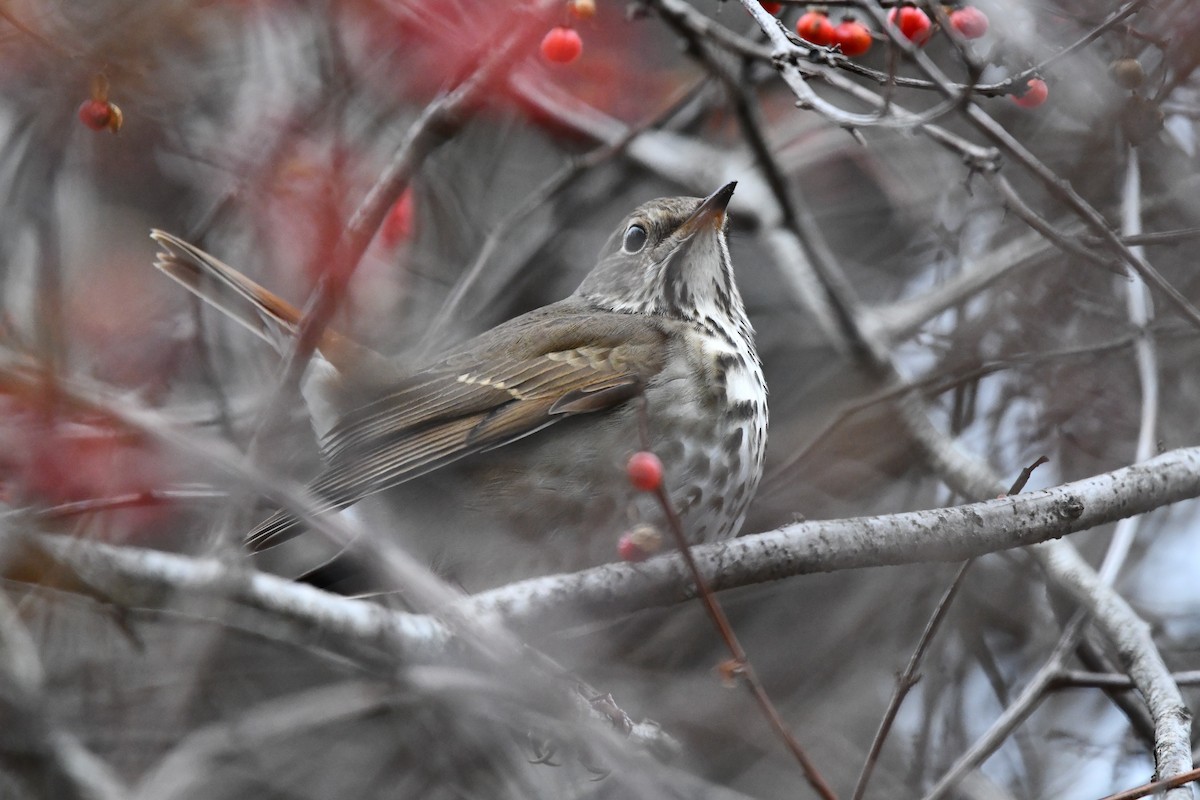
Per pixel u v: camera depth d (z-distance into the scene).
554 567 10.43
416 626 8.06
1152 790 7.62
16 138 11.04
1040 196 13.87
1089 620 10.10
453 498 10.55
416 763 12.72
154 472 9.30
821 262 13.71
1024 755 13.25
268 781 12.29
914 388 12.04
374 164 12.35
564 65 11.48
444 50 10.79
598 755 9.25
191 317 11.16
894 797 12.70
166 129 11.95
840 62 8.48
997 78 12.34
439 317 13.09
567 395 10.52
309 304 8.55
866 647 13.83
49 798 10.36
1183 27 10.50
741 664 7.31
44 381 8.63
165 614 11.05
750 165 14.59
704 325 11.20
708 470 10.45
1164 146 12.62
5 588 9.98
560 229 14.90
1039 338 13.86
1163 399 13.87
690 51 12.65
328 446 11.11
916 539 8.70
